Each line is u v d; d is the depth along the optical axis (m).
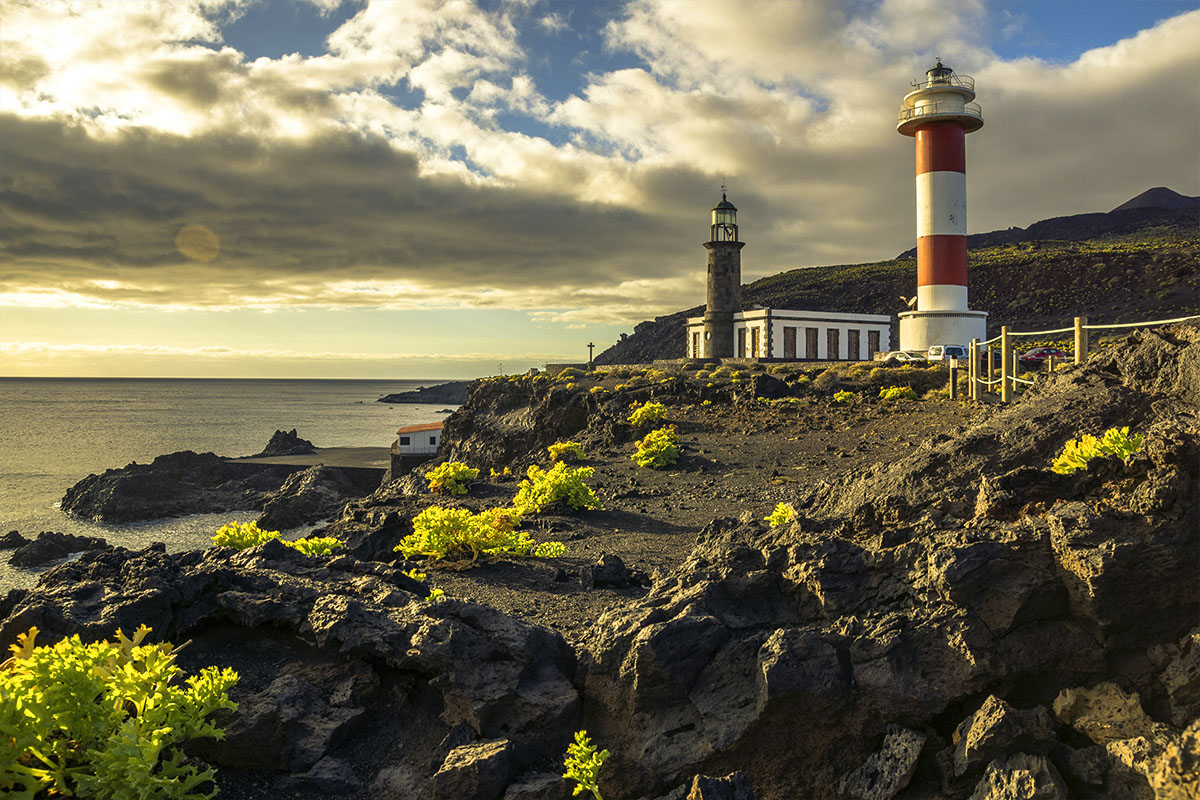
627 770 7.38
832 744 7.35
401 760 7.47
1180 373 10.35
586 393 46.50
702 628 7.93
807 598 8.36
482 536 13.71
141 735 5.78
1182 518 6.96
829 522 9.99
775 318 78.12
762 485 21.67
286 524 56.22
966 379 36.06
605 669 8.09
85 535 53.41
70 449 123.75
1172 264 129.00
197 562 10.22
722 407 37.84
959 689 7.06
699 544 12.20
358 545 14.73
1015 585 7.23
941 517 8.62
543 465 30.06
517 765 7.35
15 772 5.28
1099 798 6.23
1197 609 6.93
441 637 7.95
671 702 7.79
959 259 52.91
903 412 31.17
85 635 7.79
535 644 8.15
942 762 6.85
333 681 8.09
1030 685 7.22
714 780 6.55
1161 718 6.79
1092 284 132.12
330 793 6.94
